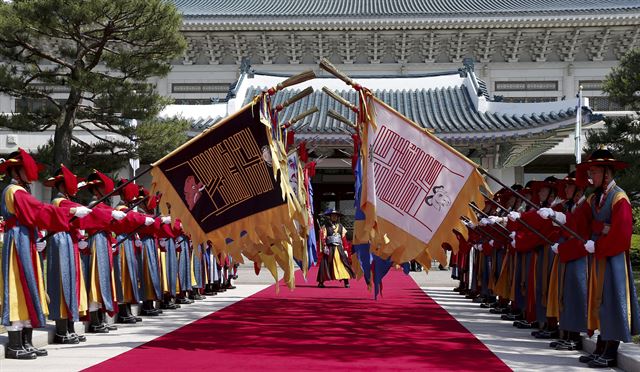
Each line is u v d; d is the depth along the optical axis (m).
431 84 25.34
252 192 7.91
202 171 7.98
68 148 19.47
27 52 20.44
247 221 7.94
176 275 11.22
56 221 6.81
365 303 12.13
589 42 30.91
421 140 8.15
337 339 7.75
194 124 22.14
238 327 8.80
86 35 19.42
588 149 20.50
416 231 8.15
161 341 7.63
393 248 8.16
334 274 15.86
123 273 9.34
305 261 9.40
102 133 26.30
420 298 13.26
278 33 30.72
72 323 7.84
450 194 8.09
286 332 8.32
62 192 7.80
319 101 24.27
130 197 9.29
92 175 8.60
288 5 35.53
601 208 6.58
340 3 35.91
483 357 6.67
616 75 20.33
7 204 6.75
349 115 23.23
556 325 8.14
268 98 7.88
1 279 6.77
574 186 7.76
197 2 36.66
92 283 8.30
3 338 7.58
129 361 6.38
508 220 9.15
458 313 10.74
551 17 29.41
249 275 20.64
